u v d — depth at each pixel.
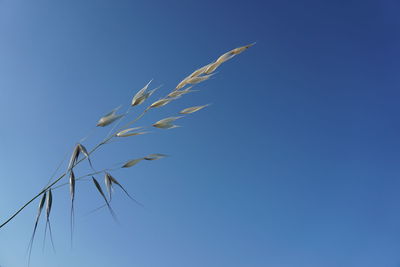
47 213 0.28
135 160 0.32
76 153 0.30
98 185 0.30
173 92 0.33
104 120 0.31
